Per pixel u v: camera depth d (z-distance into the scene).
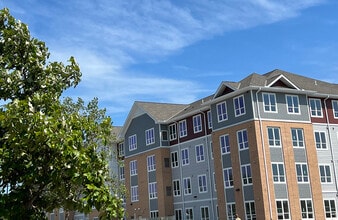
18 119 6.62
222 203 43.91
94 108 34.09
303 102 44.81
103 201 7.21
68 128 6.96
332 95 46.69
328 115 46.66
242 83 44.12
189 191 51.12
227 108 44.47
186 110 55.16
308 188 42.22
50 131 6.57
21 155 6.89
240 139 42.66
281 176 41.09
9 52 8.16
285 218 39.94
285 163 41.66
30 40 8.34
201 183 49.53
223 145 44.50
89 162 7.11
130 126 60.19
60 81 8.50
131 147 59.44
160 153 54.16
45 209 7.92
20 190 7.31
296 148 42.81
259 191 39.91
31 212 7.48
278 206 39.97
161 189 53.19
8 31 8.09
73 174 6.91
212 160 48.38
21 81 7.96
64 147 6.65
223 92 45.34
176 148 53.78
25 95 8.02
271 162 40.97
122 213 7.54
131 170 58.81
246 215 41.09
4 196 7.14
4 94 7.86
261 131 41.31
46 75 8.31
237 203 42.12
